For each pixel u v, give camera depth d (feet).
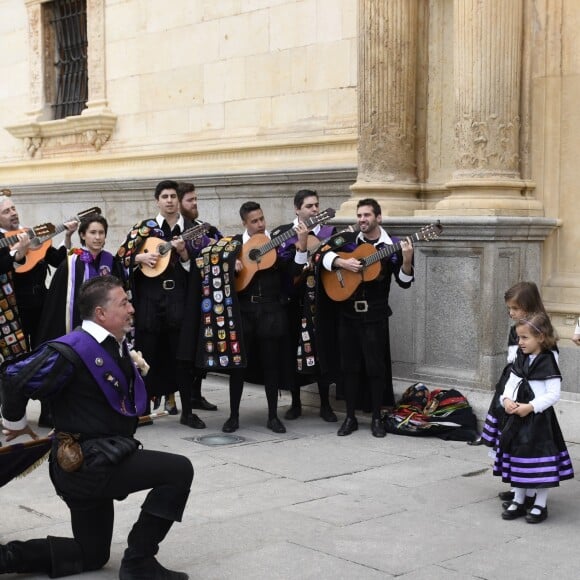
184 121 35.27
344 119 29.86
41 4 41.55
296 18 31.22
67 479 12.71
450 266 24.03
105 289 12.88
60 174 40.06
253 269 23.13
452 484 18.69
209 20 34.14
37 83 41.96
